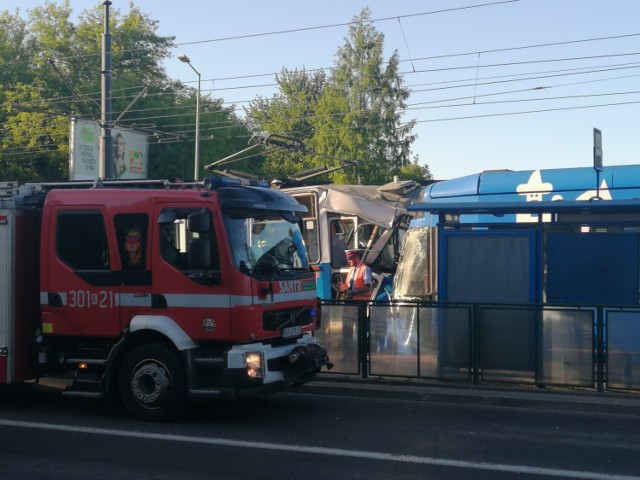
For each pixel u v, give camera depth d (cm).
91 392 887
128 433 809
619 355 977
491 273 1097
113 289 877
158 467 681
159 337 879
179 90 5128
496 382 1028
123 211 878
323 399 1006
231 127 4928
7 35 5056
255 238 877
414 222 1470
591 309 988
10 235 916
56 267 902
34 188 957
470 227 1114
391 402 986
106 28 1970
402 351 1067
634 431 821
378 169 5134
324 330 1103
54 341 924
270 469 672
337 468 675
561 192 1291
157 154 4547
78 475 657
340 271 1675
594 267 1070
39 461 702
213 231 838
